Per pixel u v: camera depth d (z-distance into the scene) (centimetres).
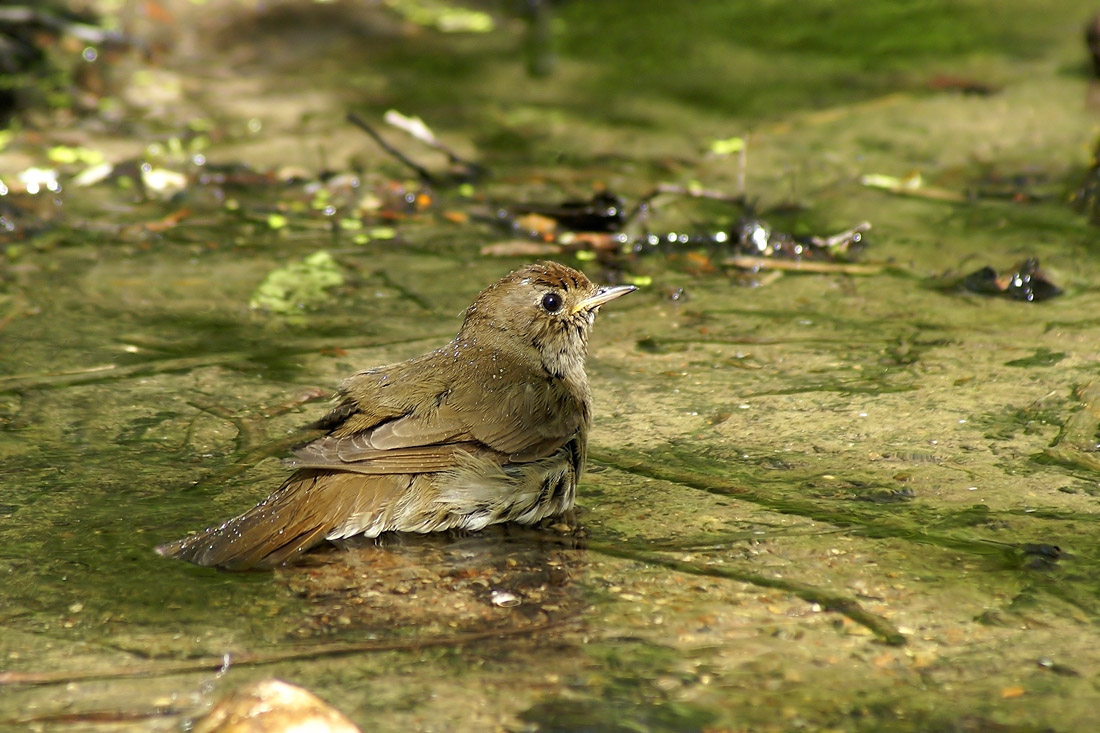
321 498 849
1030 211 1552
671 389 1116
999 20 2316
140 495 927
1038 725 646
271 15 2381
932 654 715
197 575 818
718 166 1722
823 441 1008
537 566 834
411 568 834
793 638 734
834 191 1631
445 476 874
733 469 968
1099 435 998
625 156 1762
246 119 1903
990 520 875
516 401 905
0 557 835
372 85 2073
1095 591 780
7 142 1761
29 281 1362
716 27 2370
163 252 1456
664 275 1405
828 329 1245
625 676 698
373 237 1515
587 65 2178
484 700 676
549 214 1559
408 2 2509
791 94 2005
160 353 1191
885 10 2409
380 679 699
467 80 2103
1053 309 1274
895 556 829
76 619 763
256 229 1534
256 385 1122
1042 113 1864
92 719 657
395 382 906
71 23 2177
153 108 1930
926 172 1686
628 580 811
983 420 1032
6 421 1044
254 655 725
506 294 971
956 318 1261
